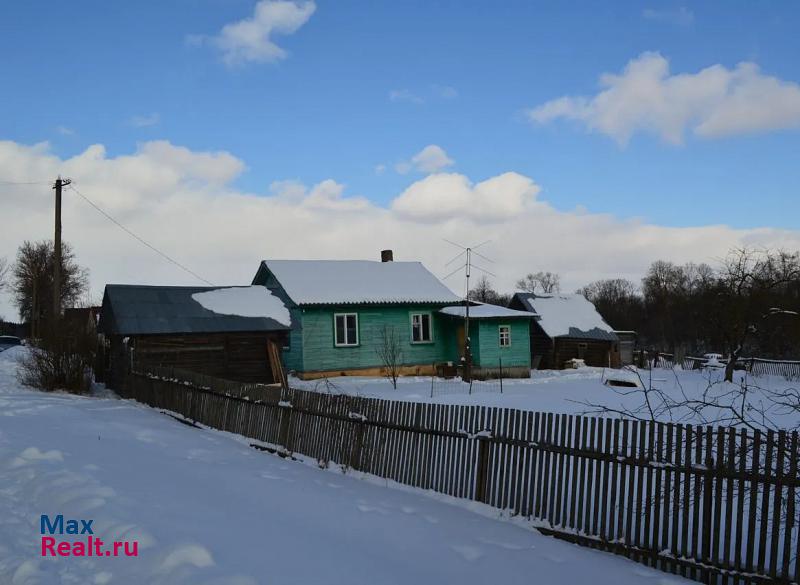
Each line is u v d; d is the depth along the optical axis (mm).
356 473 9555
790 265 31344
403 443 8961
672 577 5605
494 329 30328
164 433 12250
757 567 5391
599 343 39156
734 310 30984
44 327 20891
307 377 27750
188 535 5559
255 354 22688
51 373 20078
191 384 14945
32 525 5910
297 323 27672
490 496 7645
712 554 5656
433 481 8445
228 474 8695
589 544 6457
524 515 7199
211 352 21719
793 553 5953
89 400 17969
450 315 30359
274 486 8109
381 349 29688
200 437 12273
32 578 4660
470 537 6387
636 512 6223
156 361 20547
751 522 5441
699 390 22766
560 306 40062
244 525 6094
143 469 8484
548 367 37375
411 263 35188
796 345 38125
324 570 5000
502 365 30328
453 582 5094
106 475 7801
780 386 25422
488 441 7730
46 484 7207
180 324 21016
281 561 5113
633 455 6266
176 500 6844
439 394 21047
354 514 6965
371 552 5672
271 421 11852
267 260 31328
